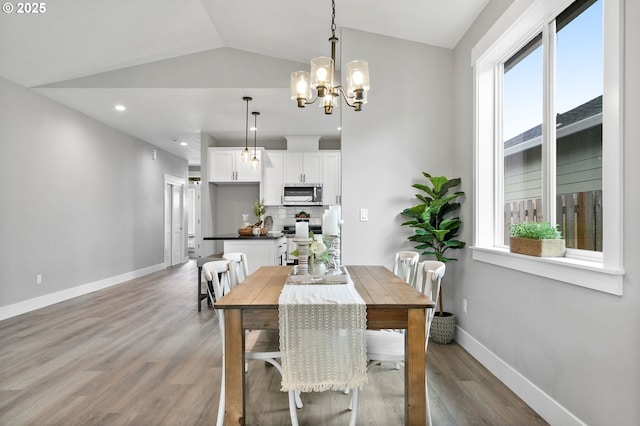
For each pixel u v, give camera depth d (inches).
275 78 184.1
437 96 143.7
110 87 181.6
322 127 258.1
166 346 130.8
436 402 90.9
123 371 109.7
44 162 191.3
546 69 91.0
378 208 142.6
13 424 81.7
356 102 91.8
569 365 75.7
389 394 96.6
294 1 133.9
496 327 106.7
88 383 101.7
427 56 144.3
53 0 129.2
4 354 123.1
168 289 236.2
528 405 89.3
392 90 143.9
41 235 189.0
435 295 80.1
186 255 390.6
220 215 309.3
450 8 119.2
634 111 61.0
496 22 105.3
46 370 110.4
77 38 151.7
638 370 59.7
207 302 198.4
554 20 89.8
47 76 173.2
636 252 60.1
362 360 68.7
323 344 68.7
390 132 143.5
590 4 78.6
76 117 215.5
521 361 93.4
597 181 76.3
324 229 98.0
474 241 120.9
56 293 199.0
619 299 63.3
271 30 158.6
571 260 78.0
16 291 173.8
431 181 132.8
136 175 284.2
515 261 95.0
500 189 119.0
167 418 84.1
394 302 70.5
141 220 291.9
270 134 279.6
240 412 70.4
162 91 185.6
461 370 110.0
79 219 218.1
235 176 276.2
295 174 283.4
